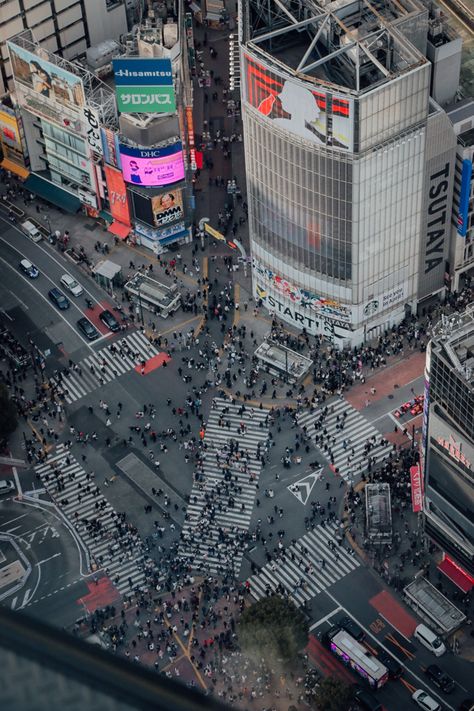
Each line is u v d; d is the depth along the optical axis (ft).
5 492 627.46
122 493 622.54
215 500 613.93
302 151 595.06
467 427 488.02
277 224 651.25
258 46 604.90
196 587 574.56
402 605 558.97
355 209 608.19
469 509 521.65
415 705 520.01
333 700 496.23
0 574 589.73
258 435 643.04
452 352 485.15
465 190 639.35
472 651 539.29
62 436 653.30
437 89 640.17
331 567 577.43
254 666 535.19
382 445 630.33
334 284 655.35
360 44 572.51
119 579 581.53
